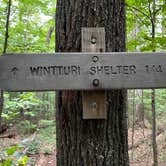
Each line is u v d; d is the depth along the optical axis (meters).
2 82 1.62
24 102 5.21
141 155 7.22
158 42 4.28
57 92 1.88
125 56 1.67
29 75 1.63
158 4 4.54
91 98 1.71
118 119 1.83
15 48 5.63
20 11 6.22
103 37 1.74
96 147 1.77
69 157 1.80
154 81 1.67
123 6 1.95
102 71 1.65
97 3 1.82
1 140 8.22
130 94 9.83
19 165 2.37
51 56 1.64
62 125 1.83
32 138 8.10
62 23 1.87
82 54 1.65
